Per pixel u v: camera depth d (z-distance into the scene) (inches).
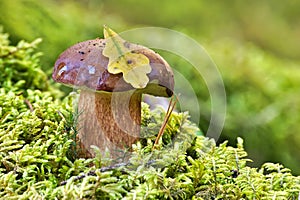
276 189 24.2
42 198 22.6
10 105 26.7
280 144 42.5
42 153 24.3
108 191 22.6
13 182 23.1
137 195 22.7
